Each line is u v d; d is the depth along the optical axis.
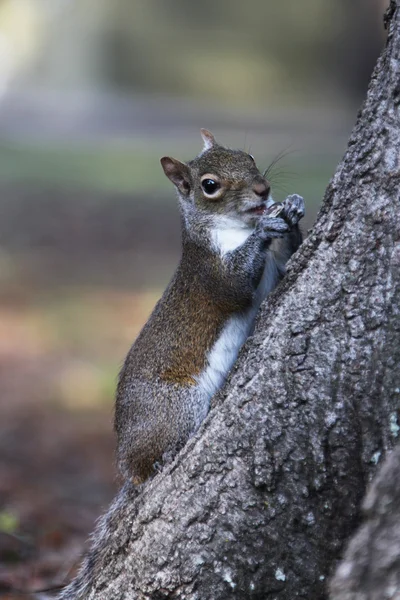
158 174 51.62
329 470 7.38
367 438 7.29
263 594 7.57
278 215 9.37
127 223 40.56
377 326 7.29
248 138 56.62
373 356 7.29
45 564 12.34
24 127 69.38
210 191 10.20
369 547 6.24
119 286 31.03
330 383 7.40
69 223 40.50
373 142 7.43
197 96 91.88
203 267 9.84
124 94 92.19
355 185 7.48
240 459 7.61
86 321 27.27
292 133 59.22
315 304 7.52
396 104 7.34
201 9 93.56
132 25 95.00
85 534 13.94
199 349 9.73
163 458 9.50
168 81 94.12
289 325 7.59
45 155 57.94
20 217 41.28
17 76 94.81
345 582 6.27
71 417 20.19
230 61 92.62
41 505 15.20
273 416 7.53
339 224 7.53
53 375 22.92
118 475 10.00
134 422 9.75
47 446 18.41
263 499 7.53
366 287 7.35
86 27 95.50
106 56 95.25
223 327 9.75
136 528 8.05
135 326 26.89
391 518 6.20
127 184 48.88
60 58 95.62
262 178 10.26
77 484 16.52
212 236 10.02
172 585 7.81
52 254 35.50
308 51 88.56
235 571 7.61
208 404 9.62
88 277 32.19
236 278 9.55
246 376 7.72
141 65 94.88
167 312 9.95
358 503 7.34
